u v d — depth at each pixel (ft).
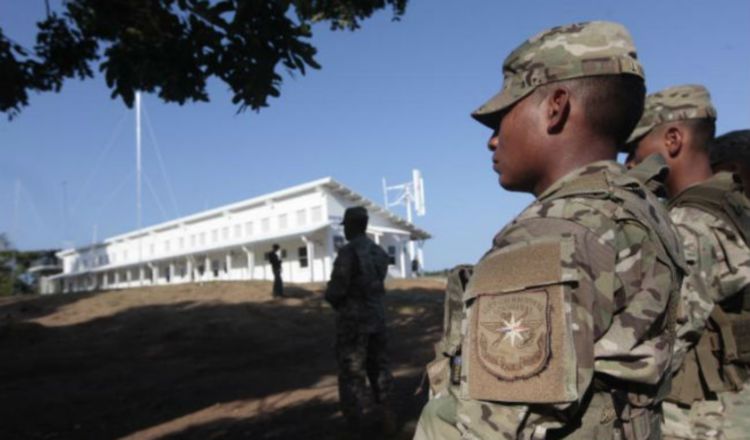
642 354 3.89
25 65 19.34
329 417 19.40
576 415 3.73
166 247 138.10
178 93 18.81
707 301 6.11
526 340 3.63
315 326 47.78
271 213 110.73
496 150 4.96
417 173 119.65
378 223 108.88
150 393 26.02
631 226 4.06
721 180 7.22
